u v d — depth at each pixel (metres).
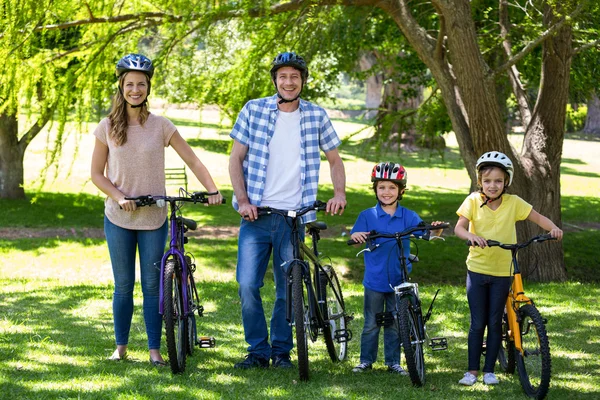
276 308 6.98
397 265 6.81
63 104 13.45
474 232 6.77
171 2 13.28
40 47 13.85
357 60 19.59
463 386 6.53
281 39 14.77
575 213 27.97
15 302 10.23
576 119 61.97
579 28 15.74
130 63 6.58
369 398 5.94
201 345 7.13
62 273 16.16
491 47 16.62
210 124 48.81
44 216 23.45
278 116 6.84
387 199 6.87
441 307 10.67
